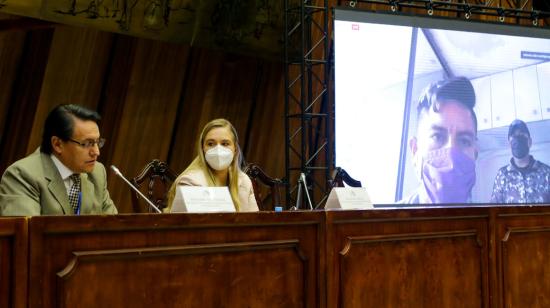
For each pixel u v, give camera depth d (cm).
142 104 736
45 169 288
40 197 285
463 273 326
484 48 666
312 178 639
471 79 660
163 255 216
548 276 376
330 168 655
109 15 637
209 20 695
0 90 673
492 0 772
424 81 645
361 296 279
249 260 241
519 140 672
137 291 211
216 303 231
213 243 230
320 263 263
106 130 716
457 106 653
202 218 226
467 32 662
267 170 800
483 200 655
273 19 728
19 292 185
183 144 771
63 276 192
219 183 357
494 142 664
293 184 752
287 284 254
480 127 660
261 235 245
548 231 378
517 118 674
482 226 339
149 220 212
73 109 292
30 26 653
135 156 732
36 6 594
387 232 293
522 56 680
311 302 261
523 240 362
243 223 237
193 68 771
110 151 718
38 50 673
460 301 324
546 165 682
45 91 671
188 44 695
